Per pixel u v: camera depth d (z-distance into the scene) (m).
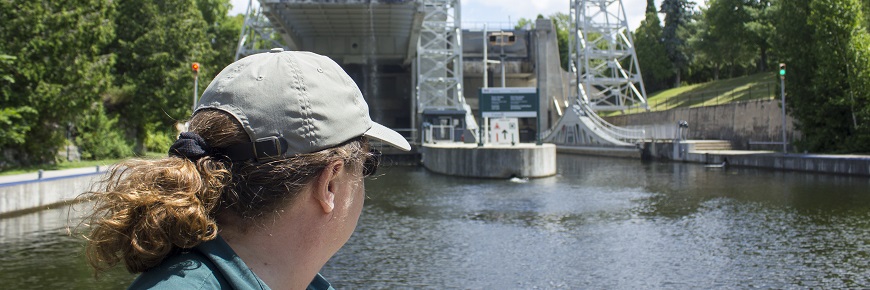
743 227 14.58
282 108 1.39
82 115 28.03
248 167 1.37
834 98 33.81
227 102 1.40
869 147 32.84
